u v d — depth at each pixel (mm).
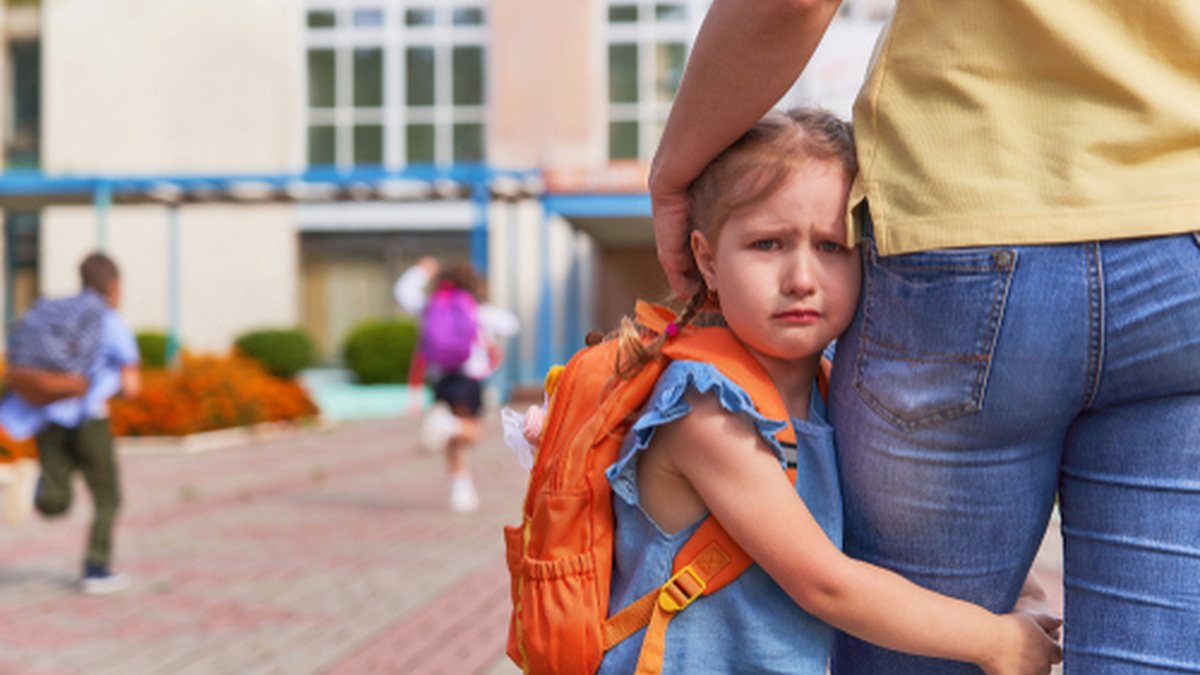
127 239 26094
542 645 1687
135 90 26000
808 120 1712
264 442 15945
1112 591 1605
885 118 1632
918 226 1567
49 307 6551
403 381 24094
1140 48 1514
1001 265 1515
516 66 24984
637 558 1693
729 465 1626
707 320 1771
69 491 6629
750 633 1666
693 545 1673
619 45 25078
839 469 1726
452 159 25812
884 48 1655
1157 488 1573
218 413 16250
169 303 26062
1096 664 1617
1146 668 1571
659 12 24984
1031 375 1535
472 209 25625
